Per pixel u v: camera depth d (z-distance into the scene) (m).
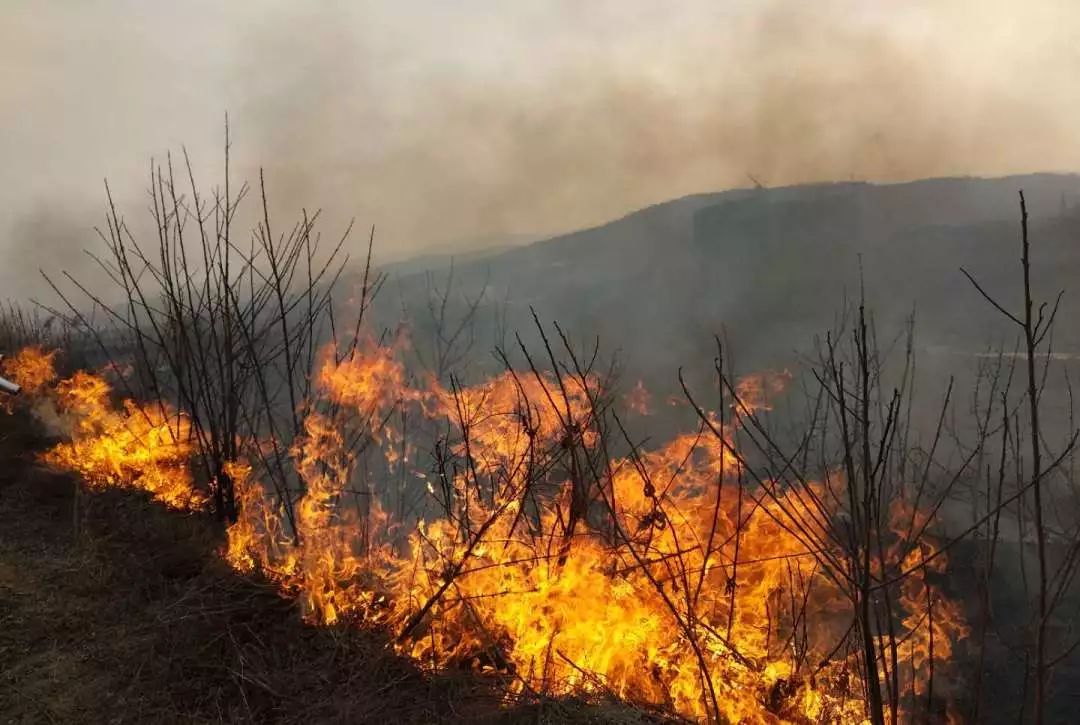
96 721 2.72
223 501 4.73
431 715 2.76
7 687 2.92
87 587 3.73
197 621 3.39
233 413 4.75
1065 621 4.17
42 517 4.64
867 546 2.35
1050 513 4.86
